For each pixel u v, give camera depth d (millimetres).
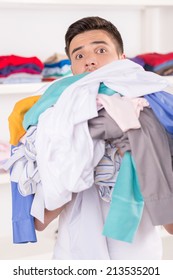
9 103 2717
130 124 1036
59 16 2736
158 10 2865
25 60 2439
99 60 1198
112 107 1054
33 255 2441
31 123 1140
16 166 1232
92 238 1150
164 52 2975
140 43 2943
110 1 2523
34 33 2703
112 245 1170
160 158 1060
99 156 1067
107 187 1127
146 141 1046
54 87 1149
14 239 1224
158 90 1116
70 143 1027
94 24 1222
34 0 2375
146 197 1028
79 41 1213
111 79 1104
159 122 1093
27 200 1207
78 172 1021
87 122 1060
